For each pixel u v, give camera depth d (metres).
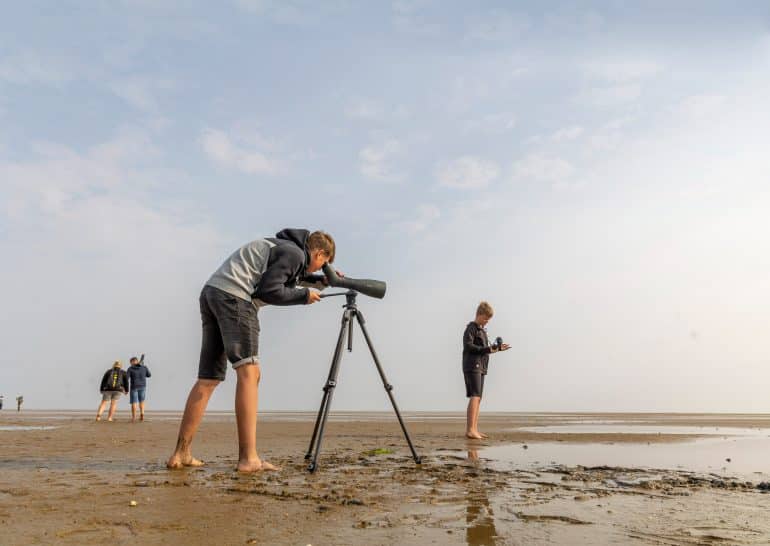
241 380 4.51
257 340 4.63
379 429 11.19
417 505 3.17
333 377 4.86
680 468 5.22
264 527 2.59
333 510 2.98
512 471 4.80
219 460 5.27
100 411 15.97
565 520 2.87
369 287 5.17
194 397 4.79
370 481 4.02
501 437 9.16
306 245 4.95
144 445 6.95
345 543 2.35
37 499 3.15
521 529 2.66
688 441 8.71
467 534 2.54
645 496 3.63
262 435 9.10
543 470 4.91
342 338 4.99
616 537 2.53
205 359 4.82
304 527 2.61
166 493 3.39
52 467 4.66
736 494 3.76
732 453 6.70
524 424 15.20
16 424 13.22
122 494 3.33
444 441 8.17
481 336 9.14
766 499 3.57
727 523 2.85
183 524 2.62
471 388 8.93
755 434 10.61
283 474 4.31
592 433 10.52
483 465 5.23
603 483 4.19
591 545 2.39
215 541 2.34
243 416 4.48
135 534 2.43
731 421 19.98
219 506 3.02
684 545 2.41
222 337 4.61
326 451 6.36
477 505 3.21
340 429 11.12
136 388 16.69
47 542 2.28
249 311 4.58
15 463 4.94
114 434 9.16
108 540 2.32
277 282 4.59
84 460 5.21
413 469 4.78
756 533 2.64
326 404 4.74
